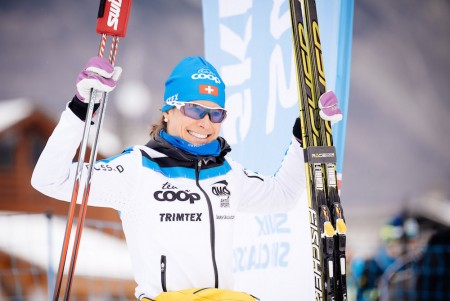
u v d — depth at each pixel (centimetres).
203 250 883
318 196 922
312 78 966
